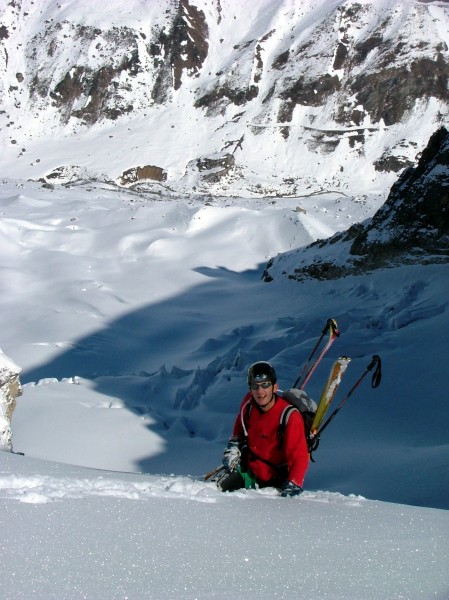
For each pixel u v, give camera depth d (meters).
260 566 3.04
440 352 18.84
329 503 4.86
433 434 15.13
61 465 5.70
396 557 3.43
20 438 14.55
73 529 3.24
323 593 2.76
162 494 4.38
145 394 17.78
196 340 27.84
